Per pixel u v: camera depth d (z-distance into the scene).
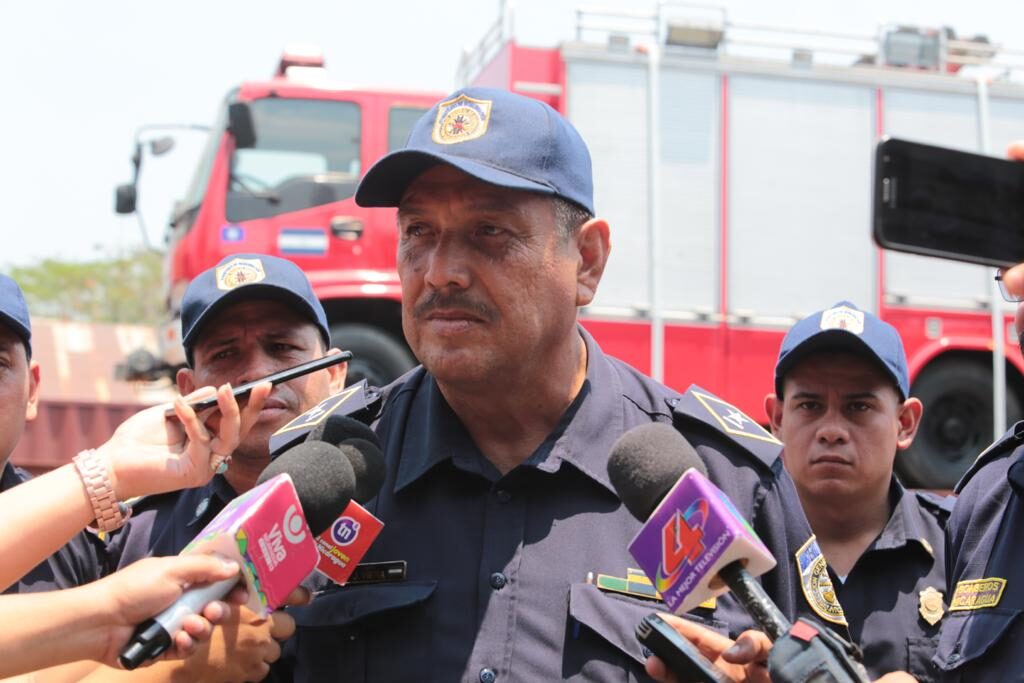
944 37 8.06
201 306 3.12
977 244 1.75
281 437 2.23
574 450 2.07
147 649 1.55
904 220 1.71
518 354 1.97
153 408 1.88
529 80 7.48
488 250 1.96
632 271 7.48
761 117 7.75
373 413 2.28
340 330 7.20
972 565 2.29
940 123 7.99
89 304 30.34
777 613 1.58
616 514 2.05
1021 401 7.96
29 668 1.59
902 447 3.53
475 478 2.07
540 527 2.04
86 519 1.78
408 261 2.02
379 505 2.11
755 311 7.60
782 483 2.12
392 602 1.98
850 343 3.24
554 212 2.01
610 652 1.92
